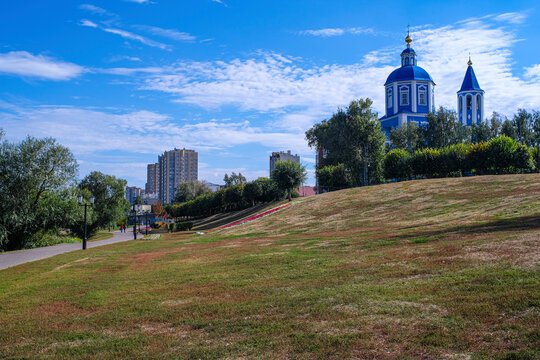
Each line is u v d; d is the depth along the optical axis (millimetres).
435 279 8961
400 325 6539
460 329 6086
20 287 13617
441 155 59938
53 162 41438
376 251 14375
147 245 31328
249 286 10734
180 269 15258
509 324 5969
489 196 32531
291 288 9969
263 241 25359
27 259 24219
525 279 7836
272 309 8234
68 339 7598
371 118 69938
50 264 19984
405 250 13359
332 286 9633
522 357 5008
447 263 10289
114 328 8055
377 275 10195
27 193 40031
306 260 14281
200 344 6699
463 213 27328
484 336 5746
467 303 7055
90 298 11031
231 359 5965
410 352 5555
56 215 42344
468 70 96438
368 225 30766
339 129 71250
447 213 28984
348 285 9531
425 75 85875
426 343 5766
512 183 37062
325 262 13312
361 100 70625
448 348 5547
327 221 36719
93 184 73375
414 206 35156
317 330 6738
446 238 14844
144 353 6508
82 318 9000
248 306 8641
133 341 7125
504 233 13594
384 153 70062
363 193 48531
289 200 63969
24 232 40562
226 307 8766
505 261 9453
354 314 7312
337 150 71500
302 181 63656
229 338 6848
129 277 14305
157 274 14469
